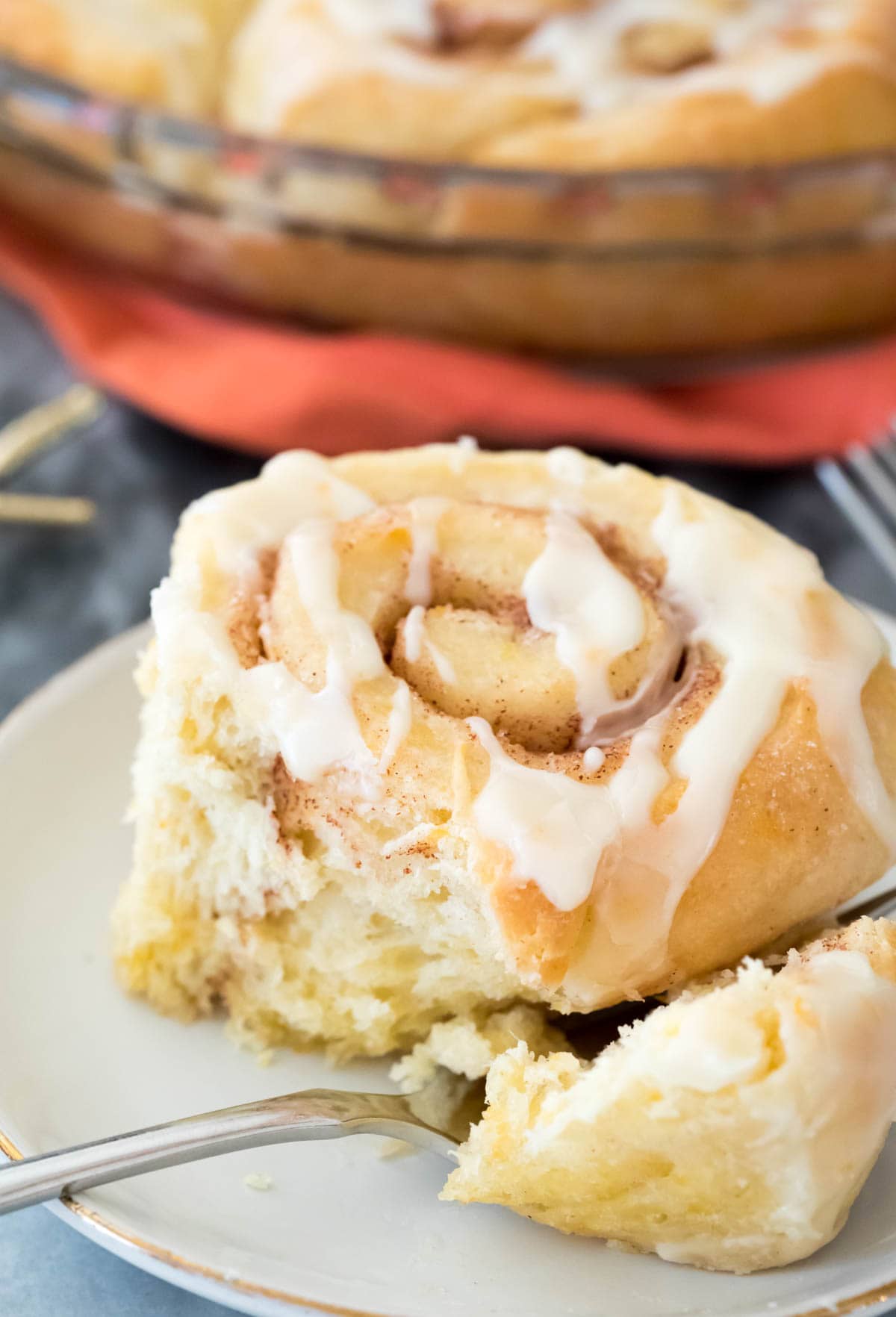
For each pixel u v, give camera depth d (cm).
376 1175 35
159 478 50
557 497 39
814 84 51
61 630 46
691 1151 33
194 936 38
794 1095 33
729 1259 34
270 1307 33
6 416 51
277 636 37
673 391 53
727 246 50
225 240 51
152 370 50
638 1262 34
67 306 52
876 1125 34
